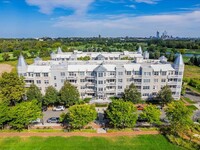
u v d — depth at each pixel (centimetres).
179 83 10856
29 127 7850
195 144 6712
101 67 10419
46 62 11994
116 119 7438
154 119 7544
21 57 10375
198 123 8306
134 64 11156
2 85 9162
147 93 10838
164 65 10981
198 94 12488
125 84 10825
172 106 7519
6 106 7631
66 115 8006
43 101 9662
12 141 6894
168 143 6838
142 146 6662
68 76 10644
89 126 7944
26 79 10500
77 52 18100
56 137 7169
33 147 6562
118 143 6831
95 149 6481
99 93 10612
